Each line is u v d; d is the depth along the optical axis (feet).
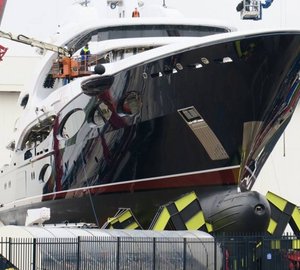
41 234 258.37
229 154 294.66
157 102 296.71
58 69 341.00
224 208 292.20
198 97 290.35
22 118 378.32
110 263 251.60
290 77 290.97
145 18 338.75
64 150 335.88
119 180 313.32
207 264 262.06
